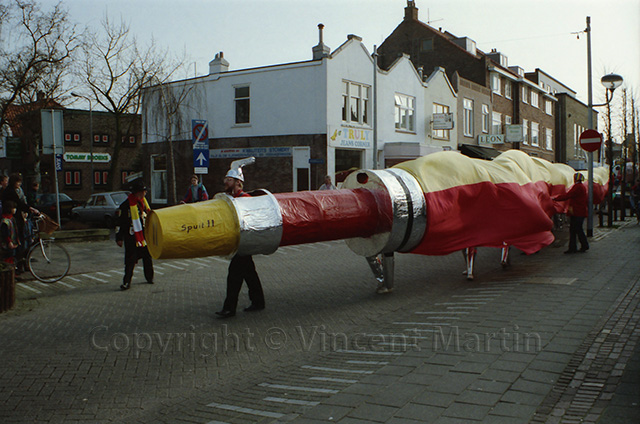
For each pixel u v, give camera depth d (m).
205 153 15.05
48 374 5.35
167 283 9.95
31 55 28.48
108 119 45.25
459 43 39.94
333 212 7.24
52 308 8.10
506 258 10.37
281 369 5.39
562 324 6.03
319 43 22.19
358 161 24.16
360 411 4.01
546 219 9.46
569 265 10.23
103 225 22.39
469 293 8.23
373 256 8.20
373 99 23.47
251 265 7.64
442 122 28.55
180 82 25.52
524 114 43.09
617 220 21.58
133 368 5.51
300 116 22.48
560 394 4.10
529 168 11.12
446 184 8.50
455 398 4.13
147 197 27.14
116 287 9.63
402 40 38.62
